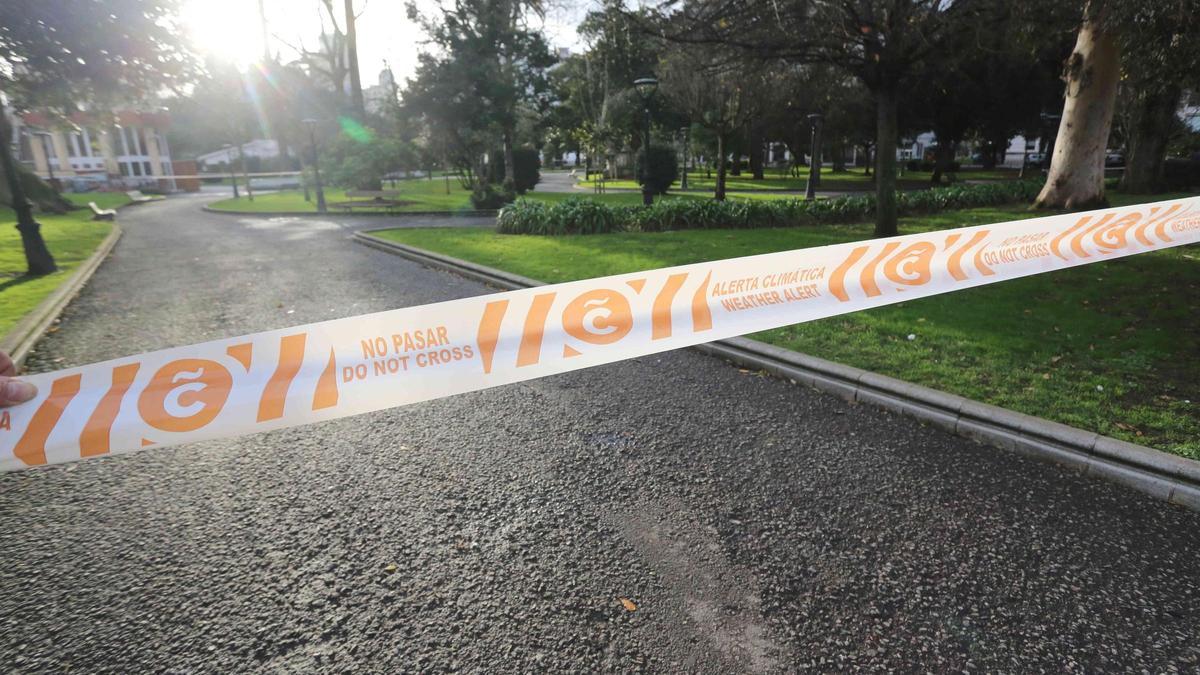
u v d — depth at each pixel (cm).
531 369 271
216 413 227
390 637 220
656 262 938
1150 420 355
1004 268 376
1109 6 822
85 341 631
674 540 274
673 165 2981
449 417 413
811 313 325
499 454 359
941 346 505
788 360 483
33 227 1012
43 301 784
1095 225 407
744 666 206
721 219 1380
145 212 2695
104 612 235
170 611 235
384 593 243
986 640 214
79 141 4594
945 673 202
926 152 4809
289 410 235
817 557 260
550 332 274
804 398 435
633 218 1382
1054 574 246
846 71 1170
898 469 331
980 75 2802
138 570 260
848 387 434
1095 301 632
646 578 249
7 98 1336
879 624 223
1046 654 208
